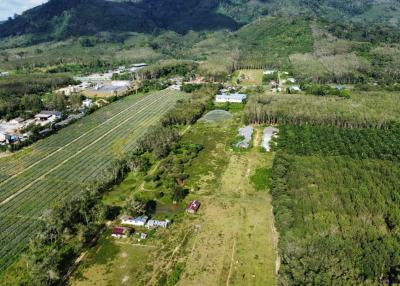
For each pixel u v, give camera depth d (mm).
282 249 99125
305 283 84312
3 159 175250
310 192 124000
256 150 178250
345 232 101438
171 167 158750
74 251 107688
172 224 120750
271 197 134750
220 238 112875
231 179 149875
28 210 130500
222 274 98438
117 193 140875
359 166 144500
